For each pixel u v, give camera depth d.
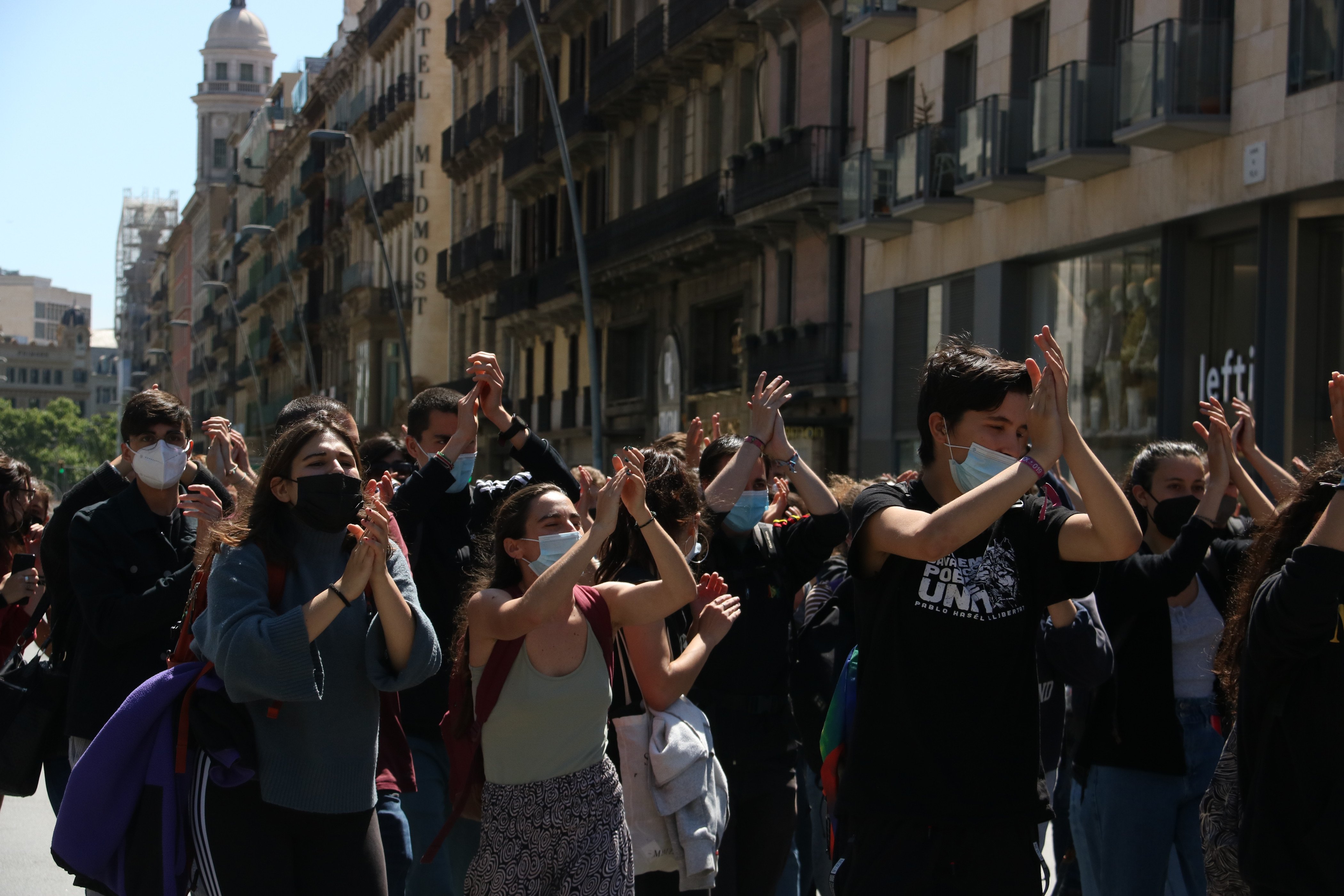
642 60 33.41
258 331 93.62
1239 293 16.81
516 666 4.60
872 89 24.77
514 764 4.61
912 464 23.53
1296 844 3.93
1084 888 5.61
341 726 4.40
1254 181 15.91
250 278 99.19
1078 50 19.16
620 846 4.64
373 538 4.25
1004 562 3.94
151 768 4.32
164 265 153.38
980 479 3.91
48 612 6.45
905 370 23.86
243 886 4.28
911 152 22.70
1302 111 15.22
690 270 32.34
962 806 3.86
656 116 34.91
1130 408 18.55
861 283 25.41
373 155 65.12
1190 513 5.70
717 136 31.77
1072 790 5.62
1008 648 3.91
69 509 5.96
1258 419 15.91
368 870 4.46
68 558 5.94
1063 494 5.77
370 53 64.69
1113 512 3.66
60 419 173.00
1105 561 3.89
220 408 111.31
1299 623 3.79
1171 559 5.30
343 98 71.38
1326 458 4.23
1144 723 5.37
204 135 149.62
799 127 26.53
